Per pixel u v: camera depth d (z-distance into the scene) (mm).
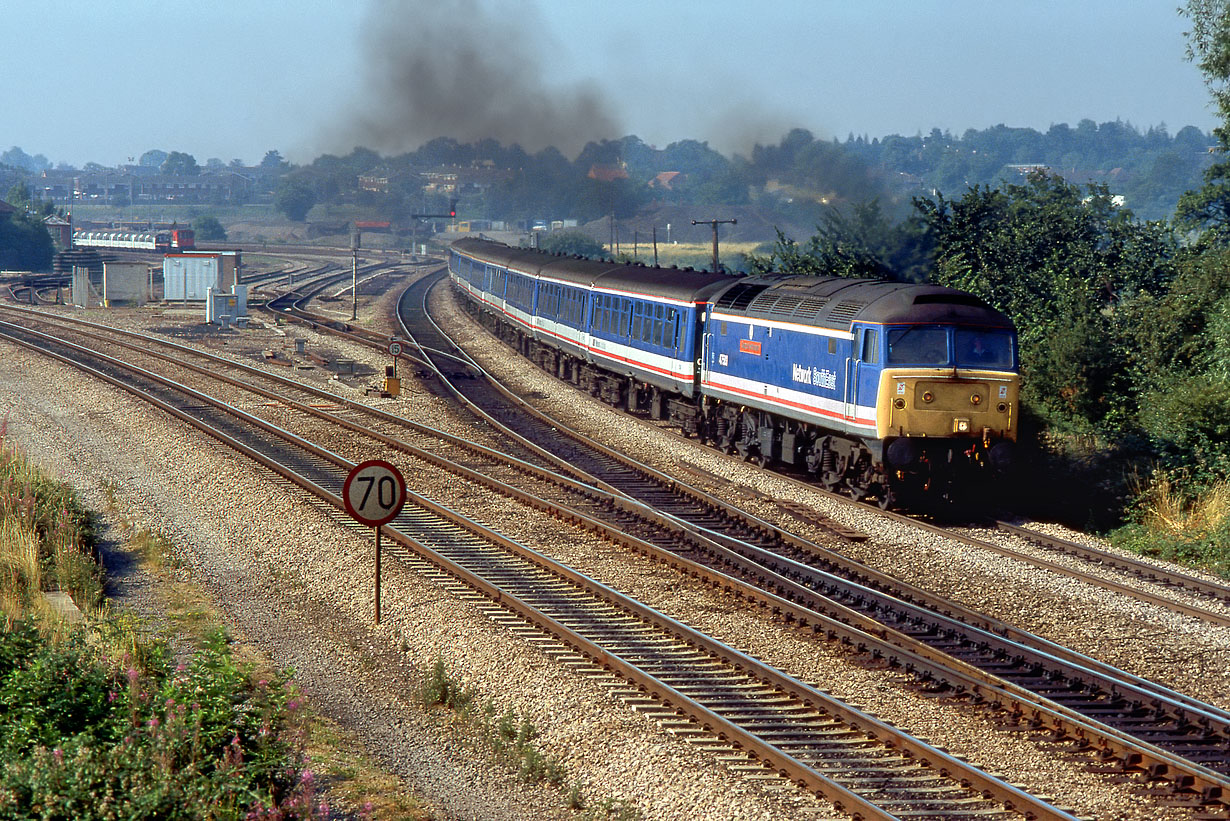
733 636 58312
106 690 43719
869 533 81000
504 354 193375
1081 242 145625
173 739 38875
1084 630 60812
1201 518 86000
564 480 95188
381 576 67562
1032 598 66250
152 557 72562
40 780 35188
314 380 153625
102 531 79625
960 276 137375
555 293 164750
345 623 61375
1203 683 54094
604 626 59375
